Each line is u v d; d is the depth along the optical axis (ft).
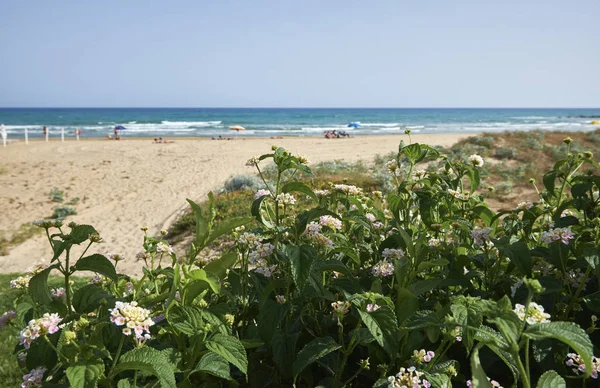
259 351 6.64
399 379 4.97
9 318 7.82
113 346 6.00
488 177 64.23
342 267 6.64
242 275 7.34
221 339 5.57
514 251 6.62
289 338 6.24
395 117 393.91
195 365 5.79
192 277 5.74
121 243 42.19
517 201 52.65
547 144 89.92
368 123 294.46
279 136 185.68
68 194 61.62
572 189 7.83
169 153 102.58
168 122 287.28
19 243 42.98
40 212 53.52
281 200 8.22
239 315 7.34
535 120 351.46
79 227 6.55
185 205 54.80
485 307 4.94
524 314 4.56
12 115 381.19
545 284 6.39
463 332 5.02
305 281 5.93
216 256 8.48
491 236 8.11
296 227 7.52
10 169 78.48
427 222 8.67
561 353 5.66
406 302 5.99
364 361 5.70
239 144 129.80
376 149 114.32
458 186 10.07
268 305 6.29
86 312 6.48
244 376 6.53
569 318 6.73
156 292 7.11
